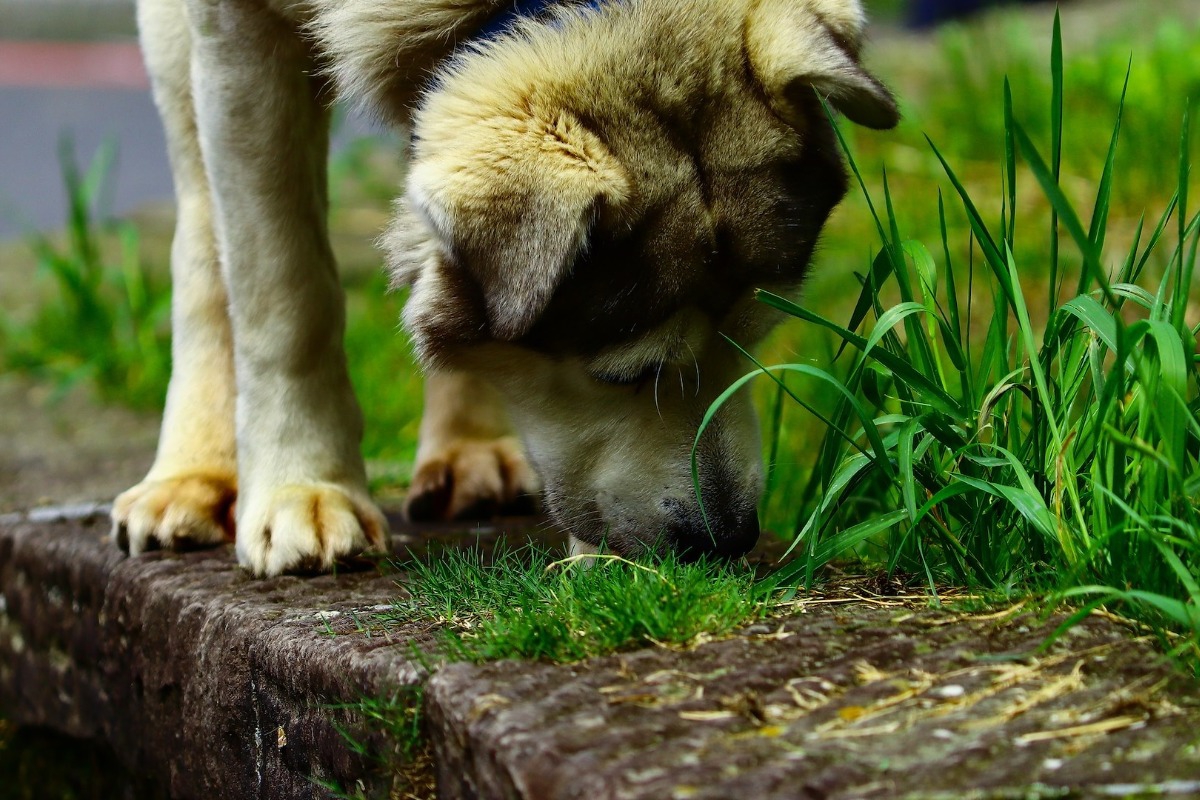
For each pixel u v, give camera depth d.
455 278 2.81
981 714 1.81
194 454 3.42
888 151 7.11
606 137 2.64
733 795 1.61
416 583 2.66
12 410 6.15
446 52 2.92
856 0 3.15
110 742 3.24
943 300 5.38
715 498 2.80
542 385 2.92
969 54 8.52
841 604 2.35
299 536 2.90
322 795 2.33
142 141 12.68
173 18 3.52
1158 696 1.84
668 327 2.73
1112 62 7.11
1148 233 5.46
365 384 5.81
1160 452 2.22
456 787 1.97
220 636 2.64
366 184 8.38
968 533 2.50
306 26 2.98
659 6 2.76
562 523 3.01
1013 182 2.52
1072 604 2.19
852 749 1.71
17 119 13.35
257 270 3.07
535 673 2.02
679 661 2.03
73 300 6.90
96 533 3.57
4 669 3.81
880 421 2.52
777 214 2.80
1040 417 2.49
